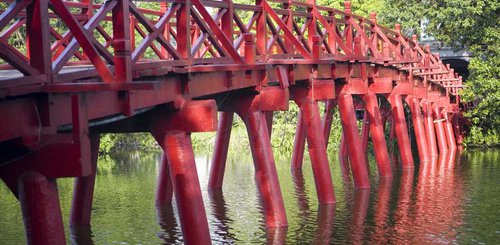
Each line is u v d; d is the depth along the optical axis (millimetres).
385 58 20750
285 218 14414
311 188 20219
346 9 20250
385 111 30500
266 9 14078
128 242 13836
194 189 10070
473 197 18625
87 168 7379
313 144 16922
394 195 18906
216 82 11430
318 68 16625
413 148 33969
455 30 33281
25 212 7227
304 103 16656
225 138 19797
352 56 18484
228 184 21469
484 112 32594
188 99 10117
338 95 19406
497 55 32312
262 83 13320
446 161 27188
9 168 7305
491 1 31641
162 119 10062
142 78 9125
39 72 7102
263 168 13953
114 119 9055
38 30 7102
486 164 25875
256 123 13633
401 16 34781
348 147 19594
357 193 19125
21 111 6922
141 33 15234
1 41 7891
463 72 44812
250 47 12617
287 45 16578
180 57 10117
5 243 13680
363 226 15141
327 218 15867
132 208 17328
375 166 26031
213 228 15016
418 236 14312
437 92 30969
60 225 7355
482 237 14273
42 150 7262
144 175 23516
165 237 14258
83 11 13242
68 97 7559
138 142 35344
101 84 7191
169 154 10055
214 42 11492
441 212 16688
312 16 16969
